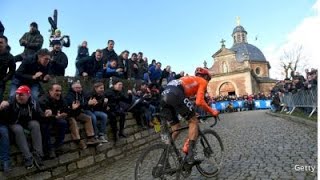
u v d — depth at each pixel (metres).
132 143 9.91
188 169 5.30
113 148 8.86
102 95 8.41
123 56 12.84
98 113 8.21
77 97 7.60
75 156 7.52
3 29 8.36
